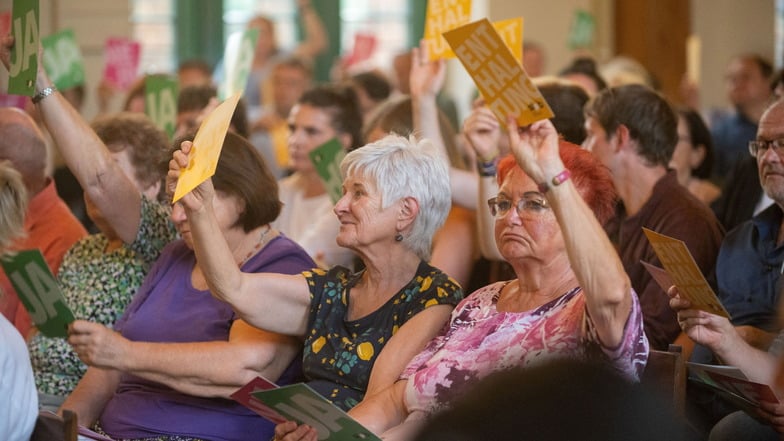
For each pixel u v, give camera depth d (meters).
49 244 4.80
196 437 3.80
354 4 11.73
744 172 5.50
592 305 2.93
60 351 4.38
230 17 11.62
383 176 3.57
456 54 3.06
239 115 6.01
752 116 8.10
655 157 4.38
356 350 3.57
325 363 3.60
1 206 3.51
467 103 10.55
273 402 2.99
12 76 3.97
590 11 10.91
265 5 11.65
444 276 3.63
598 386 1.53
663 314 4.13
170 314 3.97
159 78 5.61
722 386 3.17
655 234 3.06
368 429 3.06
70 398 4.11
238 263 3.91
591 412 1.51
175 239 4.36
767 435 3.35
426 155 3.61
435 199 3.60
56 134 4.11
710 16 10.88
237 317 3.87
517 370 1.52
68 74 6.30
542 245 3.29
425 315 3.52
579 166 3.39
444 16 4.77
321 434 3.07
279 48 10.74
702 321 3.21
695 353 3.91
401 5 11.77
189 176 3.28
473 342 3.32
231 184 3.85
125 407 3.95
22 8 3.91
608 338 2.94
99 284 4.39
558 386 1.51
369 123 5.55
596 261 2.90
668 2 10.84
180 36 11.52
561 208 2.92
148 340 3.95
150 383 3.94
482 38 2.99
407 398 3.32
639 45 10.84
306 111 5.82
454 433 1.48
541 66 9.41
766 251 3.89
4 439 3.17
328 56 11.68
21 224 3.56
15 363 3.19
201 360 3.67
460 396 1.55
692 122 5.70
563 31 10.93
